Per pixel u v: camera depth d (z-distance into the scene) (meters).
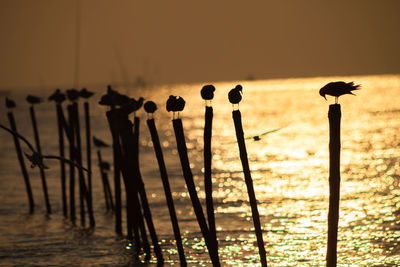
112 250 28.78
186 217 36.00
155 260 26.97
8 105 38.47
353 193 41.94
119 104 27.31
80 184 35.75
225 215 36.50
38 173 57.81
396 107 154.88
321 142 83.25
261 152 72.88
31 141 96.31
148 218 26.20
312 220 34.41
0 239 31.47
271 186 47.06
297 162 62.09
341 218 34.12
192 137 100.00
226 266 25.95
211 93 20.66
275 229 32.31
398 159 60.50
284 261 26.47
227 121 138.38
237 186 47.78
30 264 26.92
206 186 21.16
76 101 35.75
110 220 35.84
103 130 115.31
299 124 117.12
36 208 40.31
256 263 26.33
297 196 42.19
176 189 46.34
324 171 54.78
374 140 80.81
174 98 20.75
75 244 30.06
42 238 31.45
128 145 25.47
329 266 19.48
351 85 18.20
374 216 34.41
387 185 45.03
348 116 129.38
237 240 30.14
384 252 27.30
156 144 22.67
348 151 69.06
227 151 77.06
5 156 74.19
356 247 28.14
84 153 72.50
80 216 37.06
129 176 27.77
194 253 28.03
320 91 18.56
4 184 50.81
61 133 36.06
